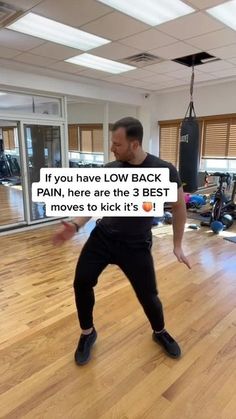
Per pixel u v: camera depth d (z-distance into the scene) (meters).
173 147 7.07
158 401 1.59
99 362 1.88
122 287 2.88
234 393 1.63
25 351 1.98
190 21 3.16
